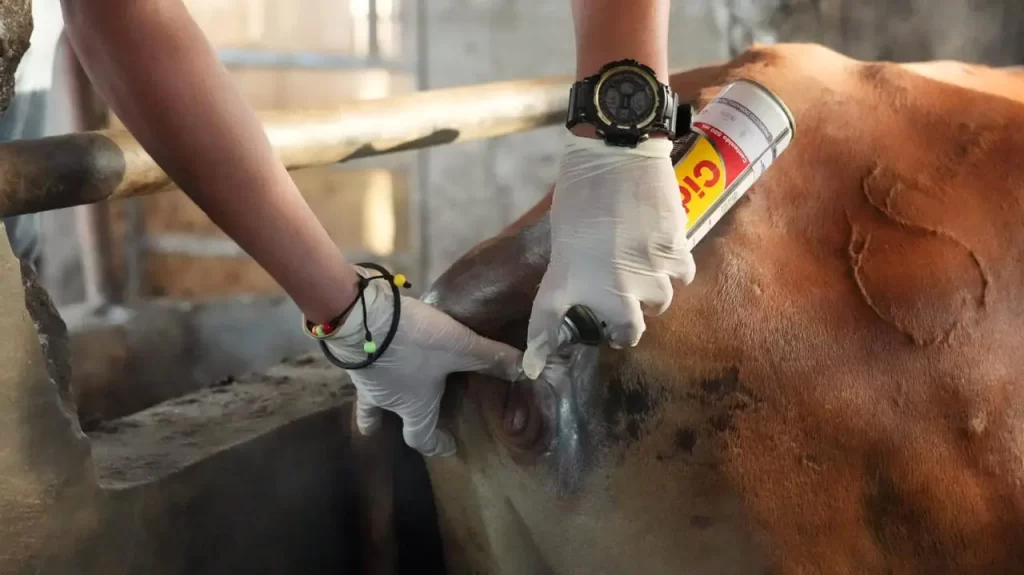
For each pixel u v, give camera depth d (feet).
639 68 2.38
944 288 2.71
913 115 3.09
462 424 3.22
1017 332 2.71
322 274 2.66
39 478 2.42
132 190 2.82
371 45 11.69
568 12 11.74
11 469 2.34
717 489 2.65
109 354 7.43
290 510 3.68
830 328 2.70
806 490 2.61
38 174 2.44
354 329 2.79
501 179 12.21
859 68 3.34
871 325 2.69
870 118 3.08
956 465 2.61
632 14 2.47
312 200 11.41
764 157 2.64
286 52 11.10
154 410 3.90
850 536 2.60
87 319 8.14
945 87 3.17
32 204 2.46
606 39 2.49
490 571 3.52
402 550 4.13
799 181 2.94
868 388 2.65
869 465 2.61
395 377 2.93
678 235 2.44
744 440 2.65
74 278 8.63
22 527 2.38
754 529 2.62
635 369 2.78
